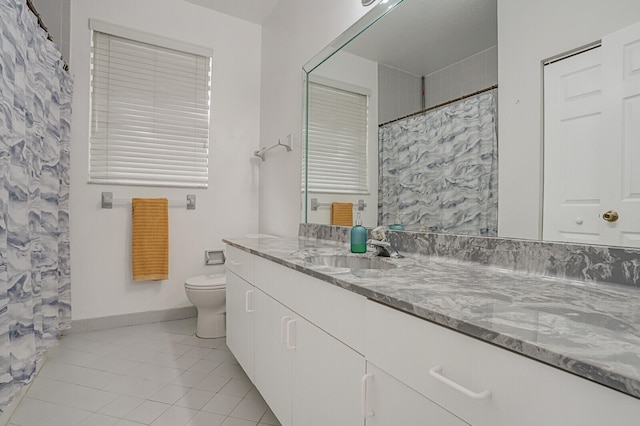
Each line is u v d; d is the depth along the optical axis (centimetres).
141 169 257
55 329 191
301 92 229
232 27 290
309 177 221
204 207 279
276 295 135
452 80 129
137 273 246
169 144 267
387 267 128
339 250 163
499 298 72
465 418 58
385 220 163
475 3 121
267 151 282
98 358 203
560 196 95
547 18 98
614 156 83
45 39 173
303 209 229
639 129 79
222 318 242
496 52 113
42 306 183
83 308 240
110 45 247
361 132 178
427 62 140
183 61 272
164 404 157
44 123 175
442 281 89
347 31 183
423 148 143
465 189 125
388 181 162
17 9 133
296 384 118
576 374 44
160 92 264
